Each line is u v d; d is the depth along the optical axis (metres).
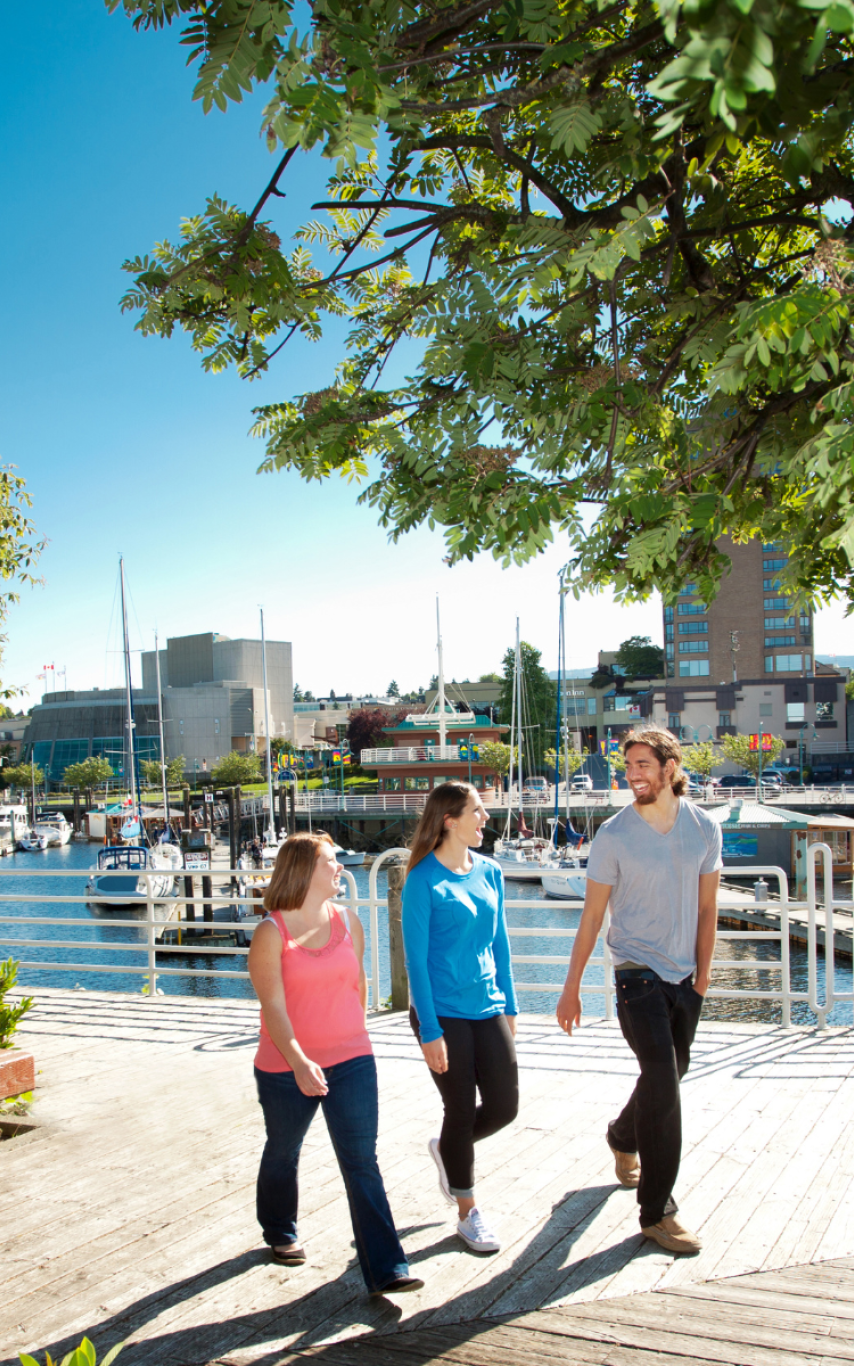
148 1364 2.94
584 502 3.13
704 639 92.25
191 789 104.44
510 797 52.38
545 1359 2.85
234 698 133.12
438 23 2.68
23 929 38.25
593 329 3.65
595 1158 4.43
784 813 32.50
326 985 3.42
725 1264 3.38
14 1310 3.28
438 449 3.30
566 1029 3.72
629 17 3.13
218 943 32.84
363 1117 3.36
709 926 3.64
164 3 2.48
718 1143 4.54
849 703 85.94
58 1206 4.11
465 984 3.61
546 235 3.15
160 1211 4.04
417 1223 3.84
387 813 62.66
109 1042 6.89
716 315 3.60
